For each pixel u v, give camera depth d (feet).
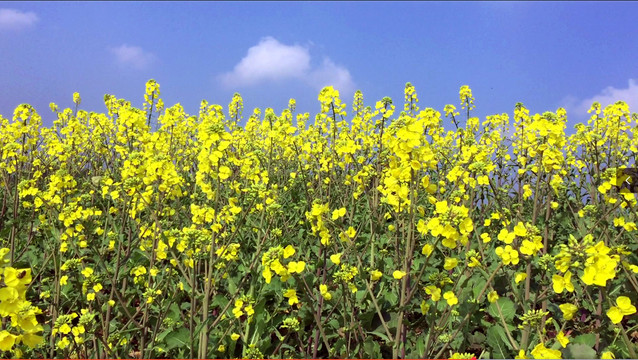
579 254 6.70
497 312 11.45
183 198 20.63
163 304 11.77
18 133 17.94
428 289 8.84
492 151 19.95
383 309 12.03
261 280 12.46
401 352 9.62
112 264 15.21
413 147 8.68
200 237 10.54
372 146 20.58
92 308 11.87
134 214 13.75
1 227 17.34
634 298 11.02
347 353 10.07
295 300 9.01
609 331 10.66
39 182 22.70
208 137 10.37
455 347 10.60
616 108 19.80
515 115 17.06
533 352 7.44
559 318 12.50
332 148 18.78
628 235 15.29
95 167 26.02
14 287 6.28
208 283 9.61
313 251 16.10
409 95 23.25
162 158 12.85
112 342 10.66
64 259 14.33
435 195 18.15
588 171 18.72
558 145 12.69
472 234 16.38
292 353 11.23
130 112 17.85
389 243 14.93
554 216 17.75
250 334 11.39
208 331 9.51
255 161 16.22
